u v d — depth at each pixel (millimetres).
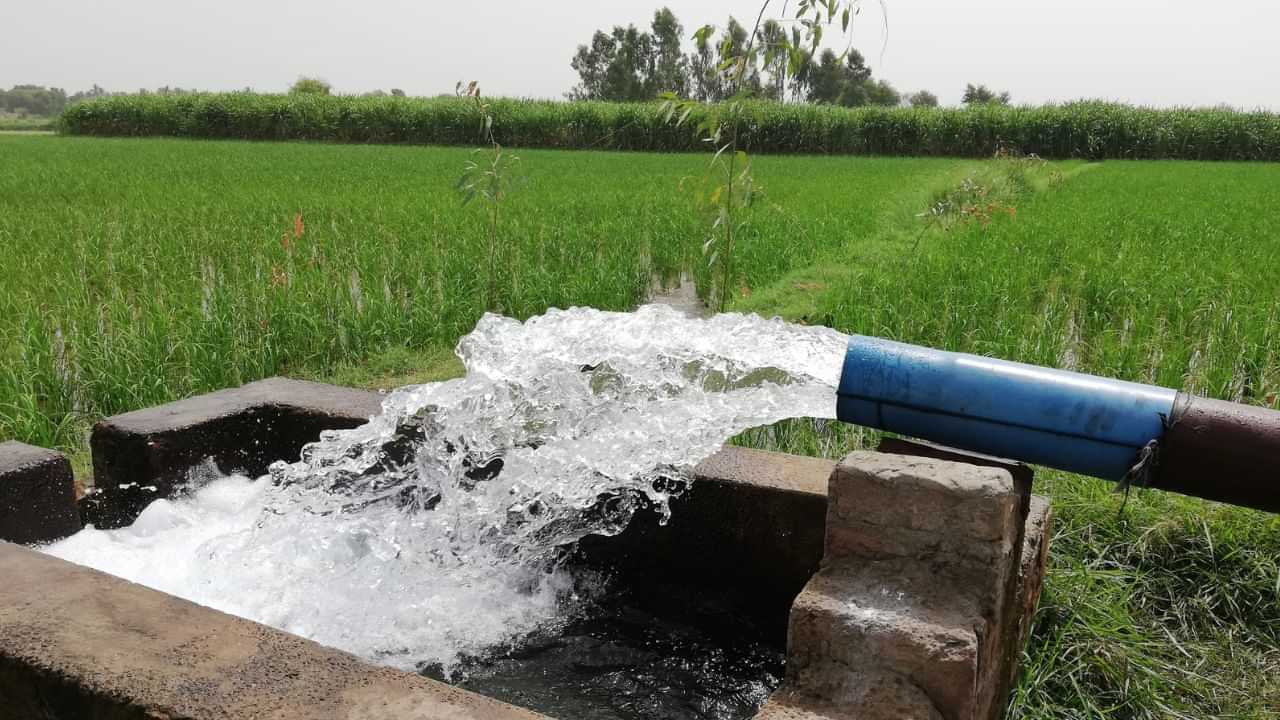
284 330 6945
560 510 3172
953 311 7008
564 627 3027
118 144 34562
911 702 1853
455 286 7949
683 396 2920
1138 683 2939
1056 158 36438
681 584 3230
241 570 3078
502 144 38406
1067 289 8562
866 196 16531
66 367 6223
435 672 2756
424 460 3430
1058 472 4117
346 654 1863
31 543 3094
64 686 1773
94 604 2035
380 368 6586
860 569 2072
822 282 8508
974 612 1934
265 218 12484
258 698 1695
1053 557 3539
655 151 37250
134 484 3461
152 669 1782
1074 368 6426
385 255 9453
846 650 1911
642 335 2986
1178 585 3500
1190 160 36281
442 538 3217
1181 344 6289
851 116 36938
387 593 3082
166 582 3020
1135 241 10516
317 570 3129
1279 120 35875
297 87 57406
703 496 3104
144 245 10188
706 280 9195
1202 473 2244
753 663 2855
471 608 3084
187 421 3523
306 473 3428
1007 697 2568
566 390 3104
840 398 2551
